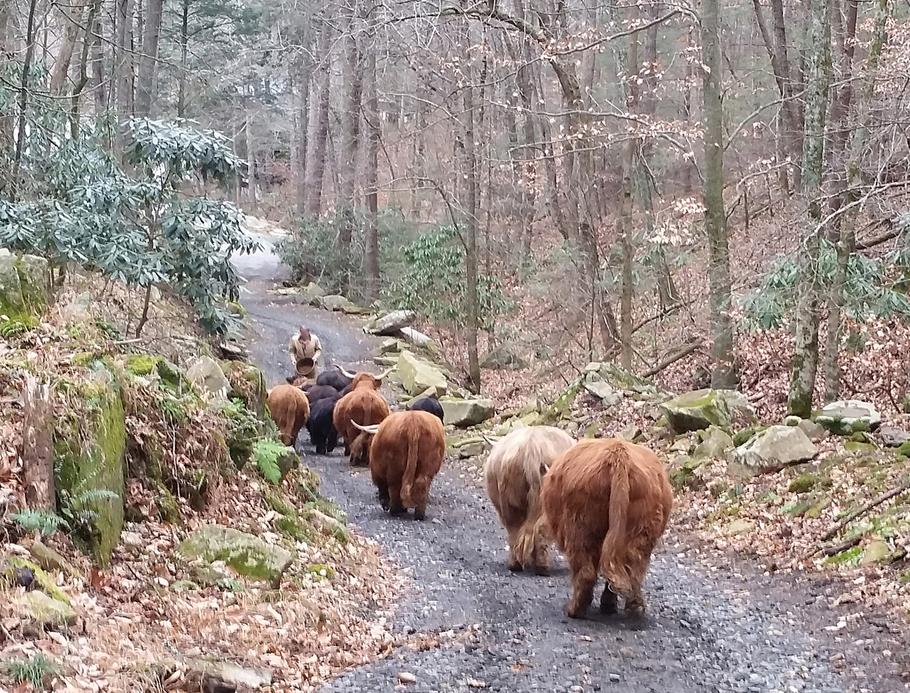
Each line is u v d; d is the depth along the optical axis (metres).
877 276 14.06
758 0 22.09
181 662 5.38
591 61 26.66
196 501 8.21
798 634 7.22
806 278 12.91
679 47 29.73
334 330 27.88
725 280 15.90
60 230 13.73
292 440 15.26
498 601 8.07
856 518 9.70
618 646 6.77
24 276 9.19
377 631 7.04
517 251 30.91
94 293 15.90
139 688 4.88
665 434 14.56
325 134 38.94
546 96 34.78
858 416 12.58
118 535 6.99
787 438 12.00
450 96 23.39
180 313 19.59
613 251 23.61
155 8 27.05
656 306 23.69
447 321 26.19
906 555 8.59
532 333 25.86
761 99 28.56
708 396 14.40
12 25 21.69
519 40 23.23
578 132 20.41
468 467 15.68
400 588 8.52
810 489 11.06
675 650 6.73
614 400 16.50
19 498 6.20
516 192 32.44
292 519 9.09
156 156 14.70
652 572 9.41
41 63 16.41
